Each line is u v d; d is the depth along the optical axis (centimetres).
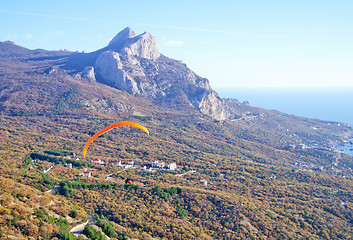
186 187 19038
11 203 11100
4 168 16175
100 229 12638
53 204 12669
